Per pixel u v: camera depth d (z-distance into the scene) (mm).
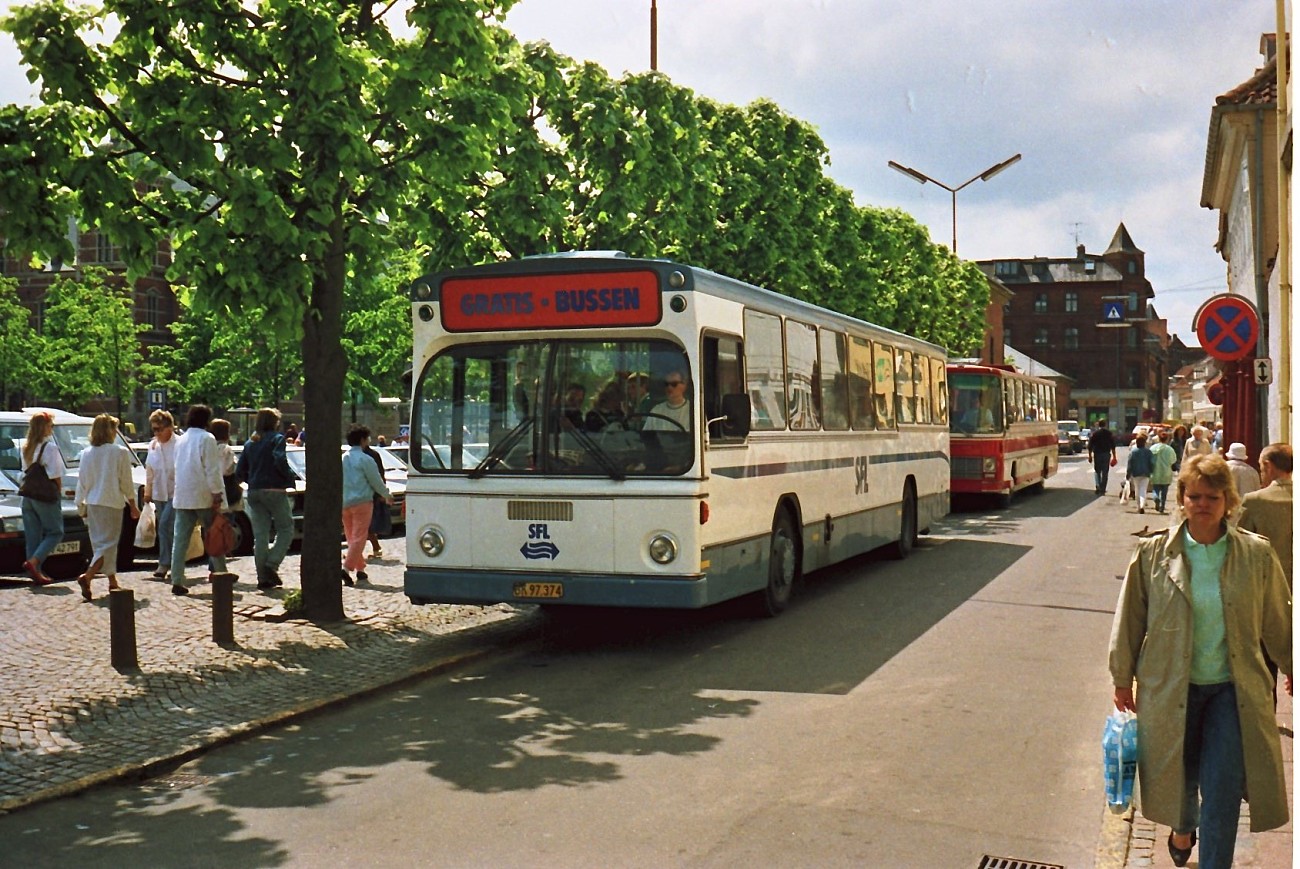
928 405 19172
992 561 16953
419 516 10617
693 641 10883
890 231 35906
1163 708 4566
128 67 10211
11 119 9945
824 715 8039
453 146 10898
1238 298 13414
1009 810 6043
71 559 15461
